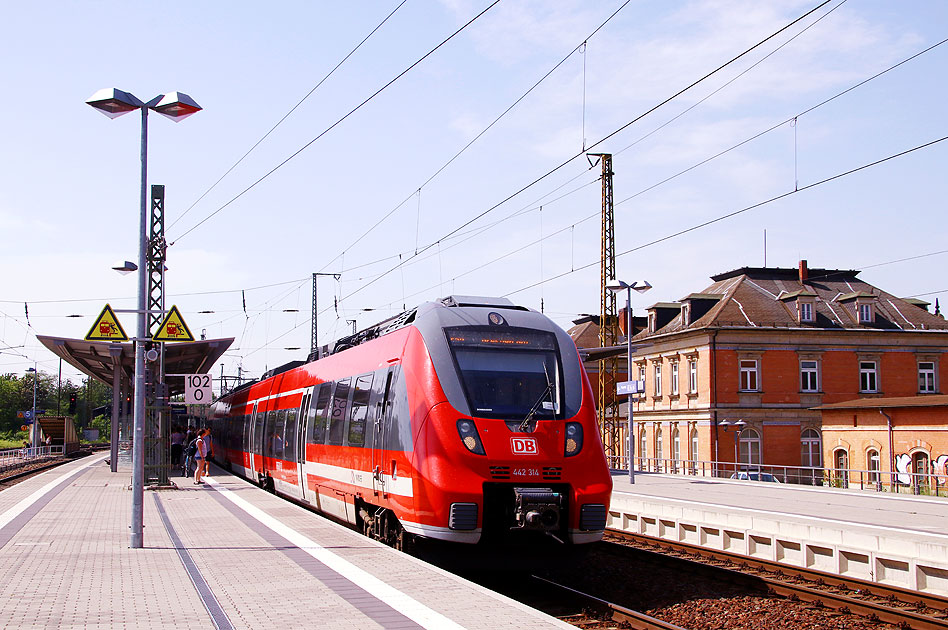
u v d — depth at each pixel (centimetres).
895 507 2139
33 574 1145
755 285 5509
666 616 1213
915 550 1396
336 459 1756
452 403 1299
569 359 1405
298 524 1698
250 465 3062
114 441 3566
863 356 5194
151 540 1477
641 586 1409
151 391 2858
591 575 1502
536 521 1230
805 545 1602
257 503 2164
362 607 935
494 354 1371
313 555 1295
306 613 908
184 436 4516
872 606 1188
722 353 5081
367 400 1580
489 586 1388
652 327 6138
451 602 961
